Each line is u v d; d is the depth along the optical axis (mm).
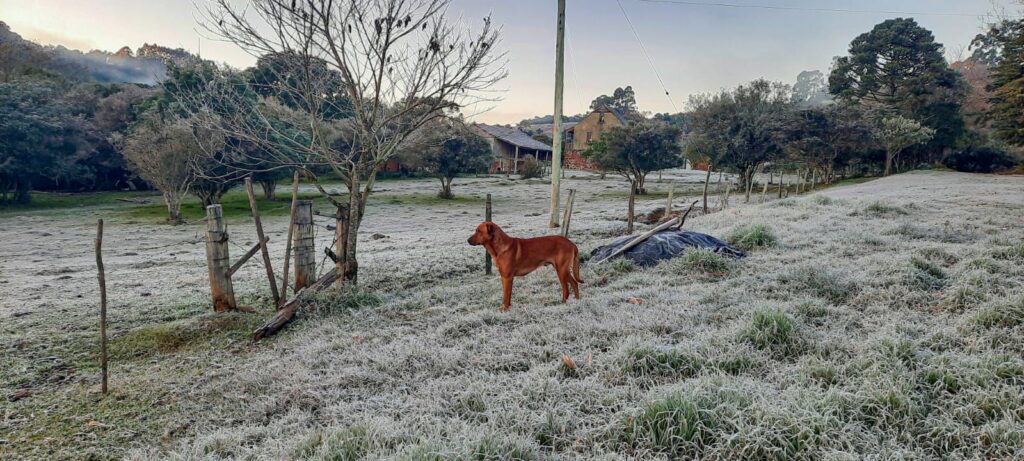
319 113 8633
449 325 6328
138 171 26516
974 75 66188
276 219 26266
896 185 28609
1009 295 5461
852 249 9250
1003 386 3676
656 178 56875
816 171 43938
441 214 27531
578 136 75938
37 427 4312
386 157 8758
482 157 37531
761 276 7660
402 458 3117
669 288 7430
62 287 10055
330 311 7453
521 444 3336
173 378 5309
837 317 5750
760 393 3791
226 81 8773
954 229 11406
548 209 29797
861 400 3674
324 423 4094
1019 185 25016
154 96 35500
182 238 20062
